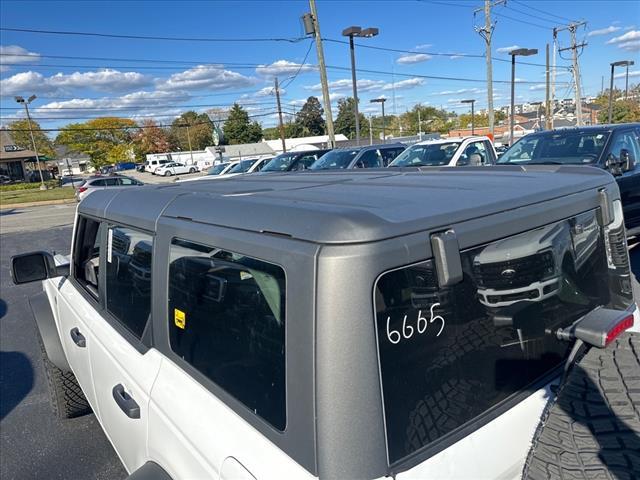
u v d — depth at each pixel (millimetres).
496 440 1278
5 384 4578
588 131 7340
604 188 1837
